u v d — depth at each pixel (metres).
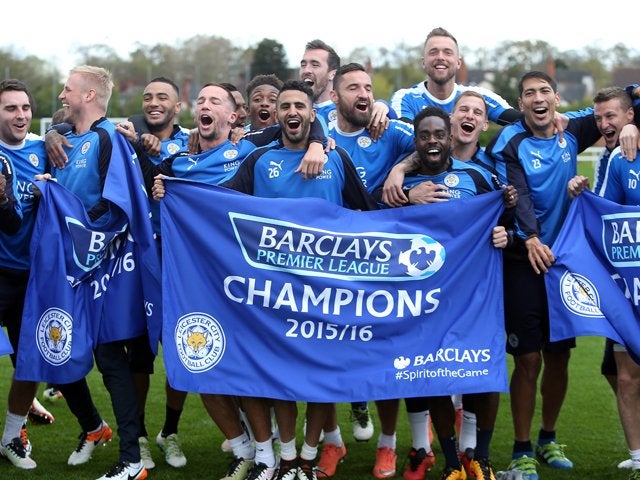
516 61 66.31
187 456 6.73
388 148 6.42
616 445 7.08
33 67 60.28
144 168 6.38
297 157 5.91
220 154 6.35
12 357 6.44
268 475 5.82
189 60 69.50
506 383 5.76
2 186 5.85
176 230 5.82
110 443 7.01
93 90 6.18
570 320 5.90
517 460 6.01
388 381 5.71
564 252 5.98
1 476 6.09
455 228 5.87
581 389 9.05
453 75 7.26
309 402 5.84
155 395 8.74
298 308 5.73
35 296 6.00
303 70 7.77
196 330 5.75
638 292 5.99
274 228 5.73
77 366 5.93
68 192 5.98
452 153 6.25
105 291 6.01
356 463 6.60
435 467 6.48
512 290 6.02
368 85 6.25
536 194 6.16
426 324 5.82
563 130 6.31
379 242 5.80
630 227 5.99
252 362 5.71
